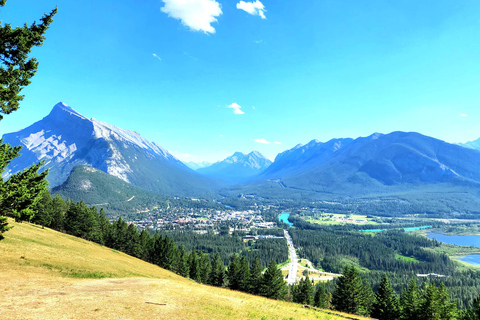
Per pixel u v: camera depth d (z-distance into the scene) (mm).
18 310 21094
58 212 115312
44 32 22938
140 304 28125
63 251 61688
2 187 24484
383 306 74375
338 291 78000
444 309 60469
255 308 35719
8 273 33688
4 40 20875
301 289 91375
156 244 110688
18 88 22734
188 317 26516
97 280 41156
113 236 117812
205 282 109750
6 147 25609
